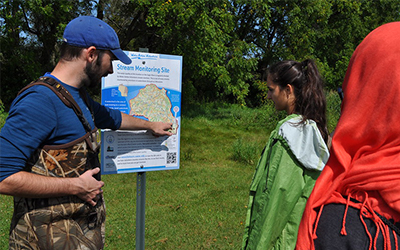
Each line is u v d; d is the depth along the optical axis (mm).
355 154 1046
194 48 12891
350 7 19547
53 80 1544
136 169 2430
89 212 1655
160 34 13156
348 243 961
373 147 1009
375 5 22156
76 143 1585
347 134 1041
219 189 5480
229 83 15086
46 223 1529
